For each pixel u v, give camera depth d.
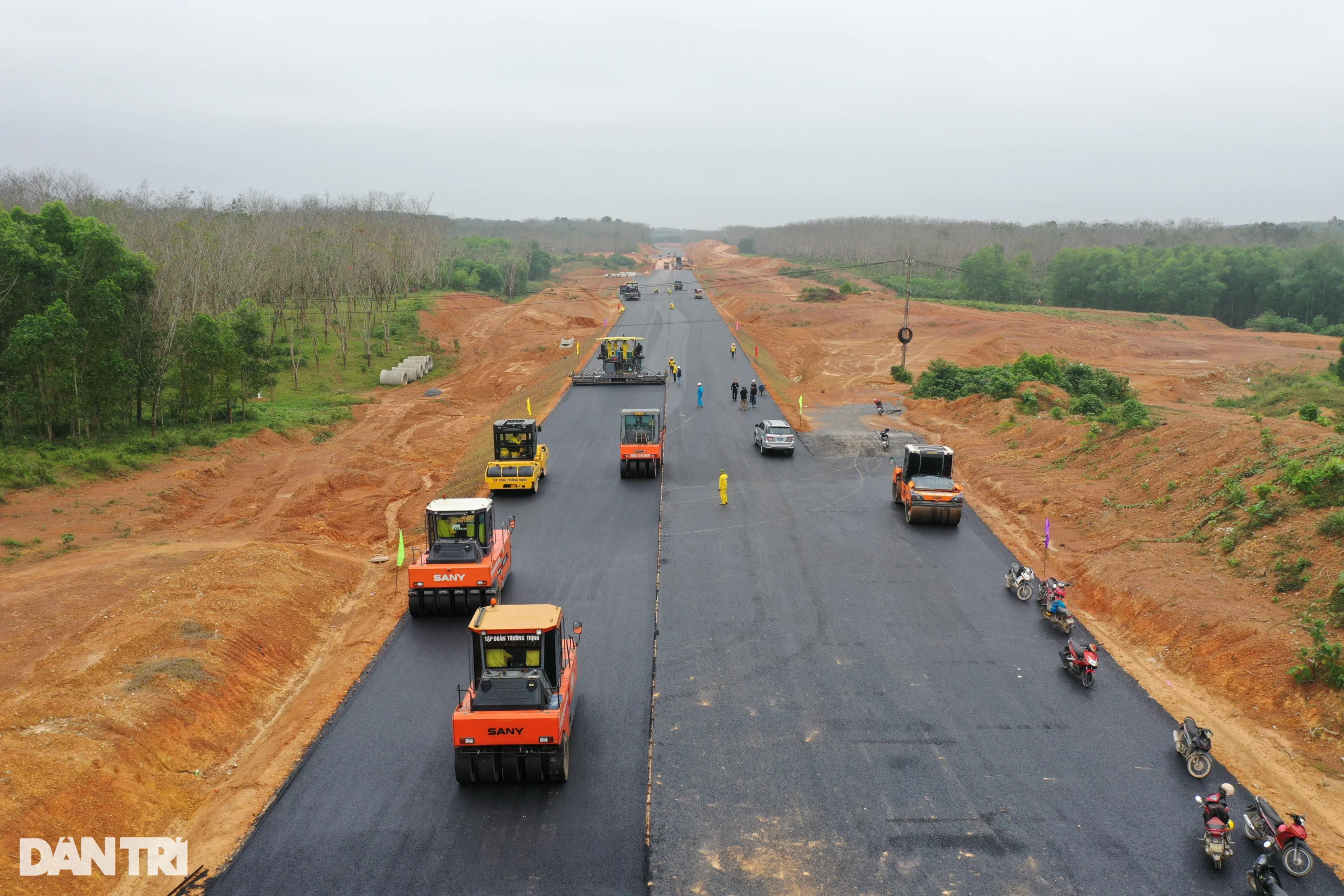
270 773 16.92
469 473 41.50
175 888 13.65
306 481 41.72
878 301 135.50
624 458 38.97
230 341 51.97
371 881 13.80
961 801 15.86
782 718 18.81
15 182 93.56
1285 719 18.22
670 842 14.69
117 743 16.19
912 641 22.66
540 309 118.19
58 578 25.64
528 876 13.90
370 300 93.75
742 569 27.88
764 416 53.78
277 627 23.12
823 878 13.81
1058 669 21.20
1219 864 14.00
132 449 43.06
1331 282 142.75
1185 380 80.62
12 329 40.38
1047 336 104.81
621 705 19.34
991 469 39.78
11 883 12.60
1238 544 25.23
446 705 19.58
